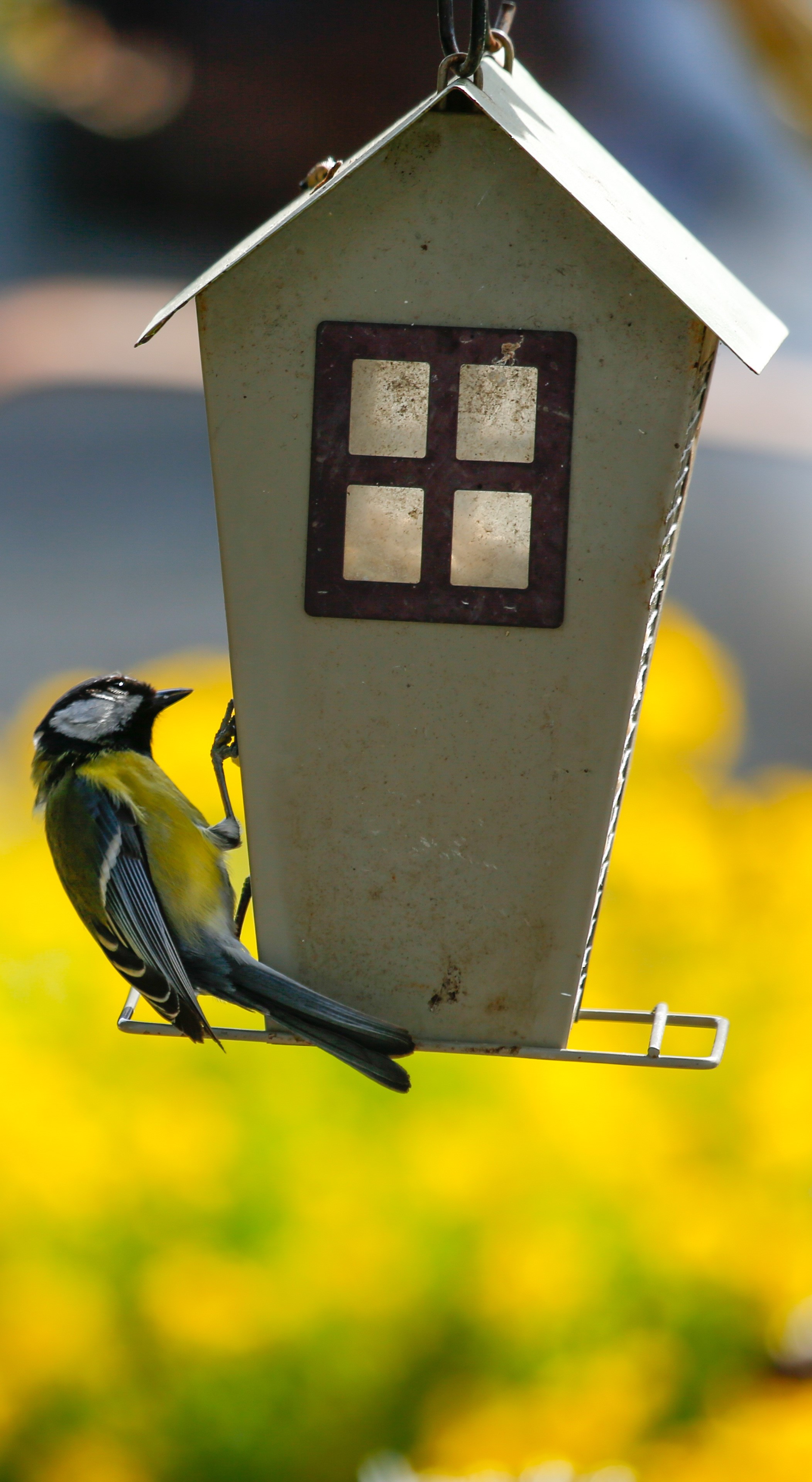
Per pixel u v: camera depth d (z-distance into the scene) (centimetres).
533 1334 220
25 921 226
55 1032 223
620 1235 220
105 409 670
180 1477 218
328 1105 222
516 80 208
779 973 225
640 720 222
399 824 206
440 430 203
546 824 205
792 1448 218
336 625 204
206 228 714
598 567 204
